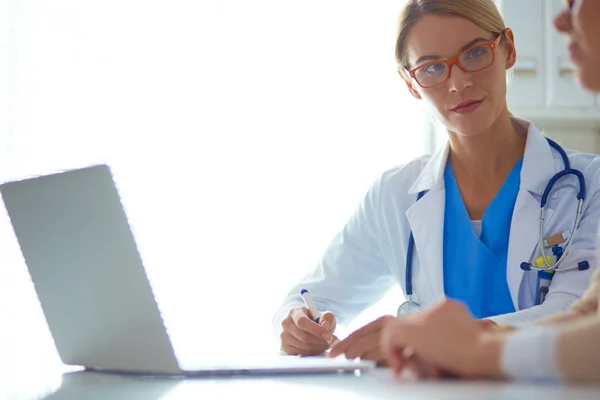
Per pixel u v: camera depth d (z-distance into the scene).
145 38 2.67
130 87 2.66
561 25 0.76
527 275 1.46
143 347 0.91
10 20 2.69
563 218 1.47
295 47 2.68
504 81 1.52
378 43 2.69
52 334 1.02
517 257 1.46
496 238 1.51
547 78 2.37
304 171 2.67
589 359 0.60
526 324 0.95
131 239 0.88
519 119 1.62
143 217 2.63
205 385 0.81
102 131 2.66
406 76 1.63
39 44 2.68
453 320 0.69
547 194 1.48
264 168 2.66
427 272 1.55
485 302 1.49
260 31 2.68
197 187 2.65
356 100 2.68
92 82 2.67
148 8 2.67
